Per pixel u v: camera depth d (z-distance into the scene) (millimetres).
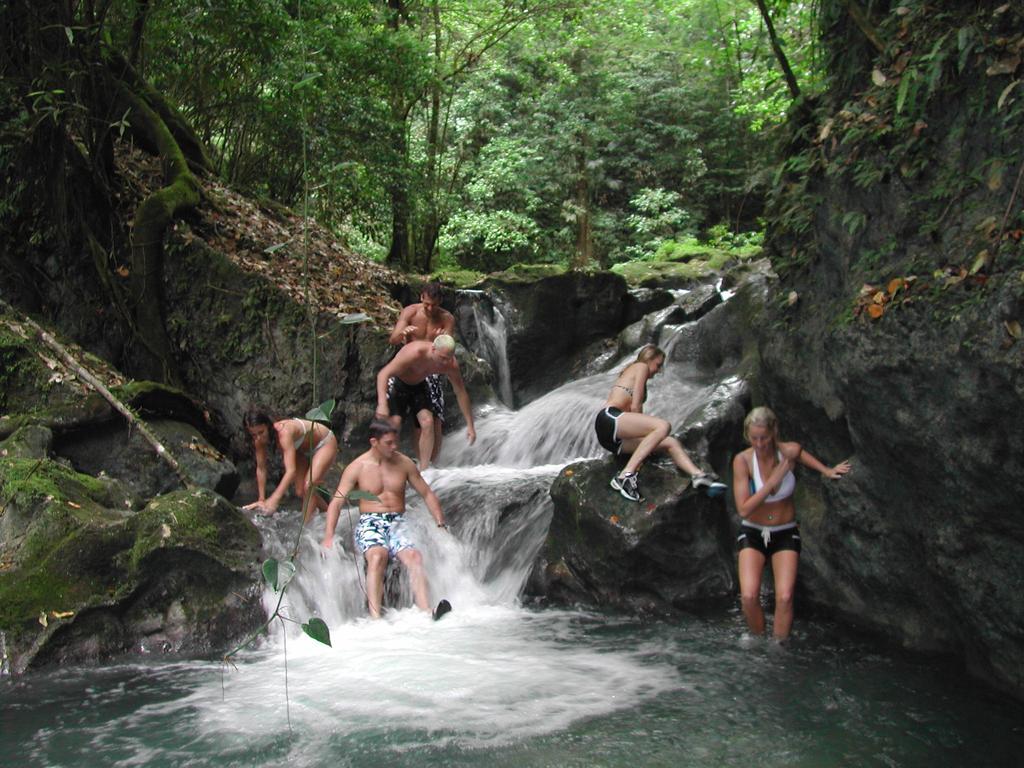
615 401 6328
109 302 8672
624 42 20203
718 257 15938
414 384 7941
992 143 4262
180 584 5547
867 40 5434
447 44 18156
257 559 5867
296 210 13531
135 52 9711
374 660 5094
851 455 5652
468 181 21047
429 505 6359
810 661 4980
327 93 12516
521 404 11836
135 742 4004
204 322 8773
